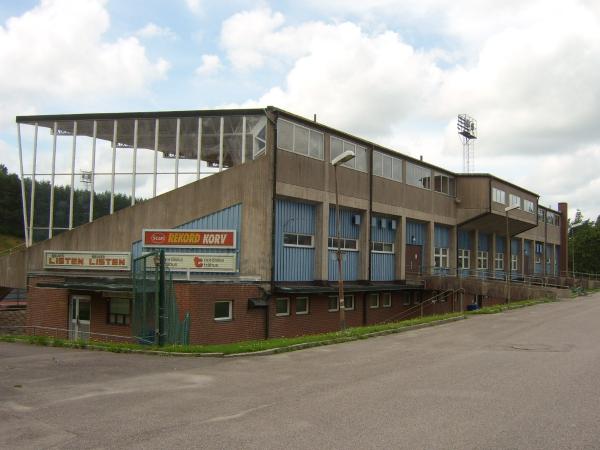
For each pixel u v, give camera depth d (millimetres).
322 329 26484
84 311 24375
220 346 15398
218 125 25156
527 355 13922
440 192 38188
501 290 33594
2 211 59219
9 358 13875
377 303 31219
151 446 6672
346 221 29188
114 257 25266
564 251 70875
